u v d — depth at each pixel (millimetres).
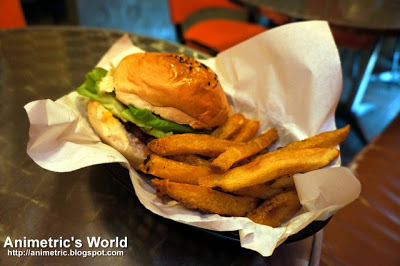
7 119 296
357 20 534
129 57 274
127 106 266
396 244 299
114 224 228
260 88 306
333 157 247
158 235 226
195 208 217
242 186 219
